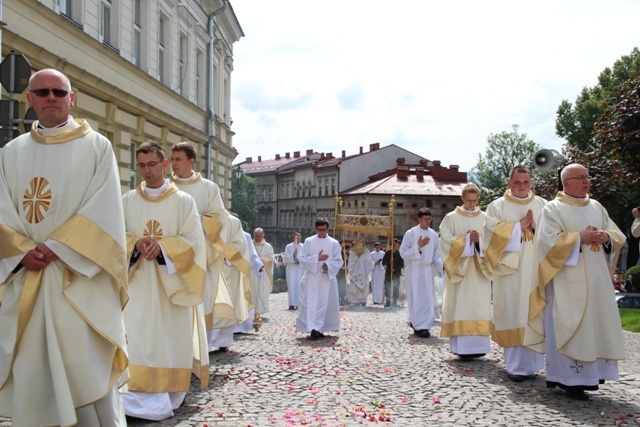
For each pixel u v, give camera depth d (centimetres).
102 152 513
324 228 1365
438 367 993
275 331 1476
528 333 808
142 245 676
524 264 917
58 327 479
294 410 713
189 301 692
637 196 3600
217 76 3344
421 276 1394
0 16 1110
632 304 1988
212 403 747
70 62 1555
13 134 912
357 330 1495
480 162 6831
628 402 760
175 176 967
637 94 2509
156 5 2266
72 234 481
